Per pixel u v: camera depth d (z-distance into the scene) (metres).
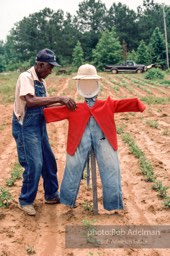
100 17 101.25
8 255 5.01
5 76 53.34
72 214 6.17
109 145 5.92
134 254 5.04
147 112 16.56
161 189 6.92
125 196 6.99
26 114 5.87
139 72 50.25
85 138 5.91
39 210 6.41
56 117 5.90
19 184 7.69
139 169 8.38
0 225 5.84
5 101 22.23
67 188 6.07
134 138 11.62
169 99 21.00
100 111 5.88
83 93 5.82
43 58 5.81
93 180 6.07
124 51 67.75
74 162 5.97
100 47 62.78
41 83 5.98
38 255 5.07
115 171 5.94
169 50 60.34
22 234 5.58
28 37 94.69
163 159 9.29
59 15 98.81
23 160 6.01
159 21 96.69
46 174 6.43
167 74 47.78
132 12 98.69
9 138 12.41
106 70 51.03
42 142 6.18
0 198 6.69
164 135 11.92
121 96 23.86
